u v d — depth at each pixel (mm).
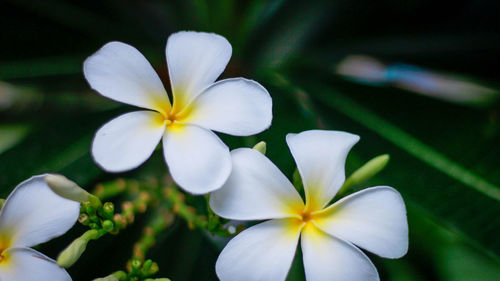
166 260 502
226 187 412
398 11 555
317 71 564
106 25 560
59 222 417
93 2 557
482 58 541
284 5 561
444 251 510
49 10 542
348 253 413
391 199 419
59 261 413
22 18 536
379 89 541
